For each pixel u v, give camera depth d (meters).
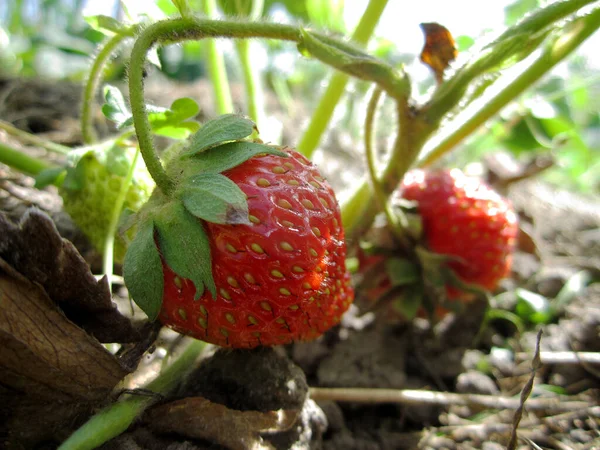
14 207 0.11
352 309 0.12
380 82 0.08
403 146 0.09
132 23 0.09
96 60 0.09
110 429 0.07
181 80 0.32
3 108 0.17
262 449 0.07
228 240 0.07
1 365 0.06
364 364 0.10
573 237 0.17
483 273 0.11
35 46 0.24
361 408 0.10
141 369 0.08
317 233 0.07
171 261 0.06
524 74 0.10
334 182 0.18
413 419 0.09
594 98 0.24
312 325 0.07
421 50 0.09
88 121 0.10
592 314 0.11
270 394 0.08
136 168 0.09
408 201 0.11
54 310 0.06
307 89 0.28
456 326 0.12
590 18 0.09
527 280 0.14
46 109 0.18
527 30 0.08
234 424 0.07
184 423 0.07
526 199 0.20
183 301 0.07
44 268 0.06
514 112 0.16
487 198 0.11
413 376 0.11
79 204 0.09
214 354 0.08
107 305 0.06
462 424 0.09
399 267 0.10
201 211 0.06
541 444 0.09
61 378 0.06
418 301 0.10
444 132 0.11
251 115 0.13
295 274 0.07
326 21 0.18
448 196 0.11
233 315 0.07
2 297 0.06
